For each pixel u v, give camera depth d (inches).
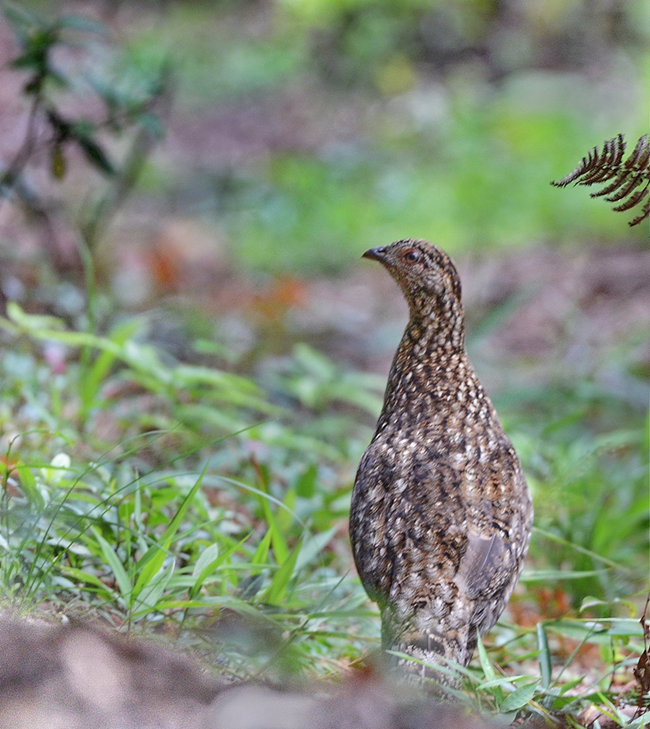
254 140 1301.7
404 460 280.4
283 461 439.8
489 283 843.4
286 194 1088.8
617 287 807.1
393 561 259.9
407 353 308.5
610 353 628.4
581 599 370.3
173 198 1072.2
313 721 188.5
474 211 1045.8
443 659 236.7
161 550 262.8
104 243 837.2
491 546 264.4
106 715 177.9
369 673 255.3
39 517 260.4
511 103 1318.9
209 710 185.0
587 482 447.8
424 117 1321.4
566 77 1412.4
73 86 492.1
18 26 487.2
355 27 1498.5
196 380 446.9
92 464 303.6
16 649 180.1
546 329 739.4
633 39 1485.0
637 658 307.6
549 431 479.8
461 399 300.7
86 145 492.1
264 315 747.4
